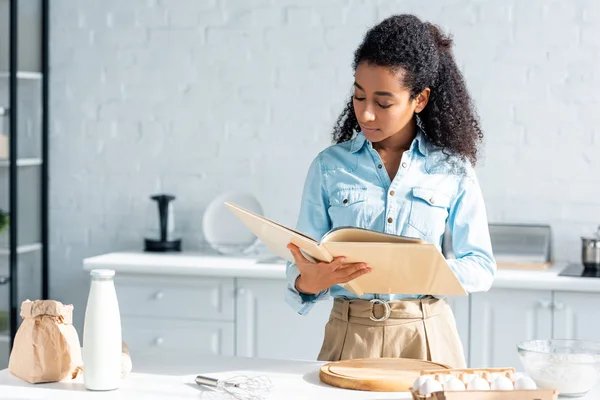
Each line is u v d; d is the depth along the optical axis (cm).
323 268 224
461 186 260
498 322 396
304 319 419
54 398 210
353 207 261
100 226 497
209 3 476
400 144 264
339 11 461
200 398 209
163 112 486
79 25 492
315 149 469
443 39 262
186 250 481
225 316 427
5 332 469
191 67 480
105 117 493
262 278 421
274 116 473
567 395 207
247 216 226
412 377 215
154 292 434
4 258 468
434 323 253
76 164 498
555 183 443
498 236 422
